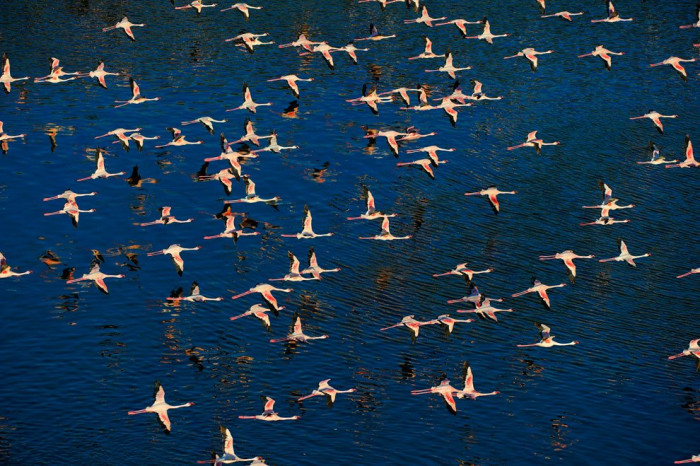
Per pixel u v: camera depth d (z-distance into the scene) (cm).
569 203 10700
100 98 12050
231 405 8019
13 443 7594
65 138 11331
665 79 12850
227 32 13450
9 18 13488
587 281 9656
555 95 12481
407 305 9194
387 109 12119
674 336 8975
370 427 7844
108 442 7644
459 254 9888
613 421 7988
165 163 11069
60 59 12656
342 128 11731
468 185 10900
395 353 8625
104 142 11331
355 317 9025
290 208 10450
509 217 10462
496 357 8631
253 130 11275
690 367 8612
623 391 8300
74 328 8781
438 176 11012
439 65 13012
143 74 12488
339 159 11212
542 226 10350
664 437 7862
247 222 10219
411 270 9650
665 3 14600
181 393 8119
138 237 9975
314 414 7950
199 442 7662
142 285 9331
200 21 13688
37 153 11062
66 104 11912
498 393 8212
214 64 12769
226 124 11700
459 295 9369
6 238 9881
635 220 10500
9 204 10319
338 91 12394
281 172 10962
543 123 11944
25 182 10638
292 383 8262
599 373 8494
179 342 8675
